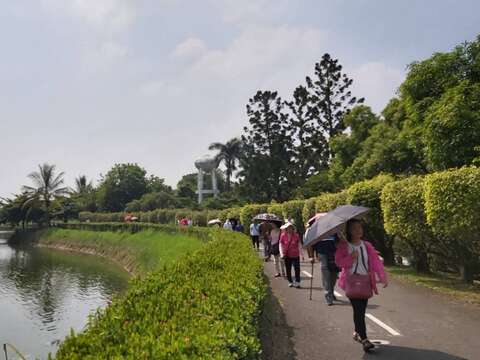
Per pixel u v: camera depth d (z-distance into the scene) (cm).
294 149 6259
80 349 430
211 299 627
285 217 3206
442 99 1602
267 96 6306
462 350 714
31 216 8325
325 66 5369
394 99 3106
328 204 2150
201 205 7700
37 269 4069
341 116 5350
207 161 9012
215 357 393
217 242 1592
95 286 3084
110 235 5747
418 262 1569
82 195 10025
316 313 993
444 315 948
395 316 946
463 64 1706
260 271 973
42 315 2211
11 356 1492
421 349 723
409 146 2208
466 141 1509
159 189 11006
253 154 6488
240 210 4291
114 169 10662
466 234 1188
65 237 6744
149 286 737
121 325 505
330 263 1070
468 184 1134
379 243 1823
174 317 526
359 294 717
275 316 975
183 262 1021
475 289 1223
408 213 1412
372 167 2692
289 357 714
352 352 722
